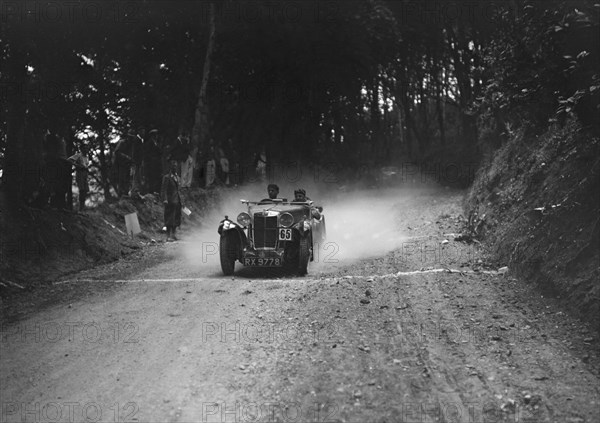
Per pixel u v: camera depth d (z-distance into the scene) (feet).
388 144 153.48
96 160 82.69
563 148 31.60
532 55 31.30
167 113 86.12
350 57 106.22
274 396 17.46
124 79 80.89
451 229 45.65
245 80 103.14
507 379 18.10
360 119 122.52
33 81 50.80
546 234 27.94
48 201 42.47
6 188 38.24
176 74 91.40
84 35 63.93
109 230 46.73
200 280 32.71
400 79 133.80
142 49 82.58
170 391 18.19
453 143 130.21
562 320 22.67
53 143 42.27
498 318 23.40
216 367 19.71
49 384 19.15
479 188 47.44
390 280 30.01
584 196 26.84
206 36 90.89
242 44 95.66
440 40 121.08
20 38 42.91
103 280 34.14
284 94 104.99
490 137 53.93
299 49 99.76
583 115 29.22
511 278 28.68
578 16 28.35
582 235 25.46
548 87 30.63
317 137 111.86
